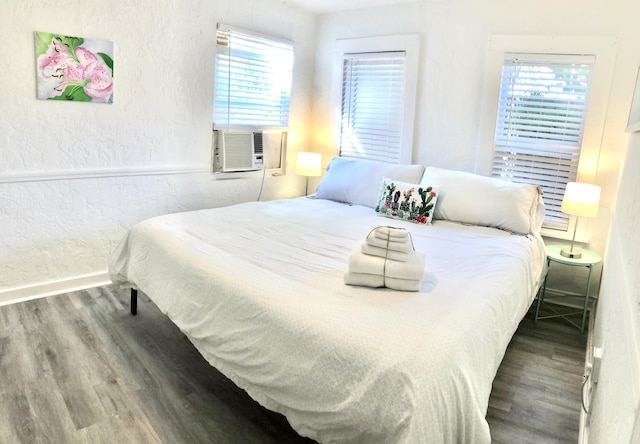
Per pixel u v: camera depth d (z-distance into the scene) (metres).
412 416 1.32
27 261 3.01
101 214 3.30
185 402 2.10
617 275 1.83
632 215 1.70
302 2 4.05
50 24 2.82
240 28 3.83
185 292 2.17
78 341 2.57
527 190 3.15
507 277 2.22
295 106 4.50
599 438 1.39
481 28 3.54
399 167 3.69
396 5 3.95
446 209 3.28
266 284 1.92
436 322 1.63
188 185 3.78
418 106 3.94
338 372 1.50
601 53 3.14
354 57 4.24
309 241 2.60
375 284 1.92
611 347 1.50
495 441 1.94
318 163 4.37
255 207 3.41
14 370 2.26
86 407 2.03
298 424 1.61
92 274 3.33
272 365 1.68
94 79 3.06
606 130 3.19
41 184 2.98
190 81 3.61
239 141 4.03
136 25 3.21
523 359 2.64
